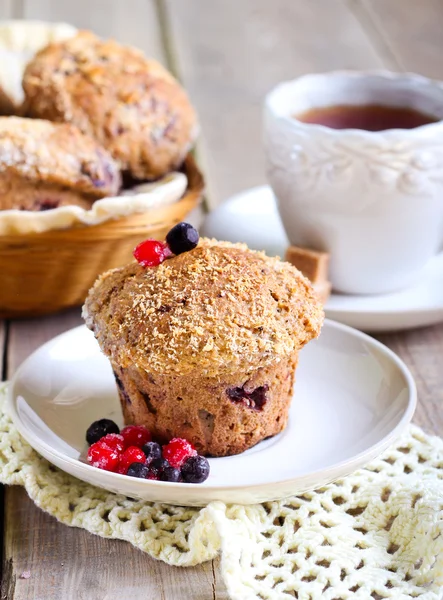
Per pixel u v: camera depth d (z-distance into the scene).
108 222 0.51
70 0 1.00
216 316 0.43
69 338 0.49
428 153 0.51
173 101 0.60
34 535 0.41
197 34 0.93
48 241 0.51
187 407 0.44
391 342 0.53
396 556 0.40
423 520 0.40
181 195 0.56
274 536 0.41
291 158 0.52
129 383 0.44
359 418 0.45
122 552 0.41
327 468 0.40
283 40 0.91
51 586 0.39
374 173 0.51
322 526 0.41
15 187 0.52
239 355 0.42
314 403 0.46
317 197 0.52
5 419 0.45
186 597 0.39
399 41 0.90
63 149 0.53
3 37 0.65
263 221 0.59
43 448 0.42
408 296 0.54
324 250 0.54
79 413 0.46
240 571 0.38
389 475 0.43
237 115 0.77
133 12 0.98
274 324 0.43
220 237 0.57
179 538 0.41
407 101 0.56
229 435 0.44
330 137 0.51
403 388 0.45
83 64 0.59
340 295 0.54
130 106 0.58
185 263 0.44
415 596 0.38
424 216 0.52
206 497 0.40
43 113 0.58
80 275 0.53
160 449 0.43
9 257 0.51
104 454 0.42
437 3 1.00
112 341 0.44
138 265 0.45
